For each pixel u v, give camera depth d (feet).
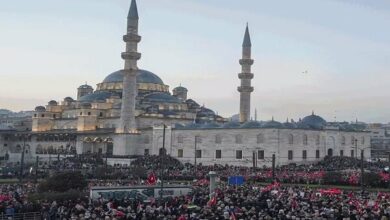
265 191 231.71
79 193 237.86
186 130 595.06
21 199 203.21
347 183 334.03
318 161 551.59
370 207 174.70
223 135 567.18
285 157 532.73
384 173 345.10
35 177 349.00
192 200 202.90
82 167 474.08
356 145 588.09
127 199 212.64
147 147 627.05
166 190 258.57
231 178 308.60
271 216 153.38
